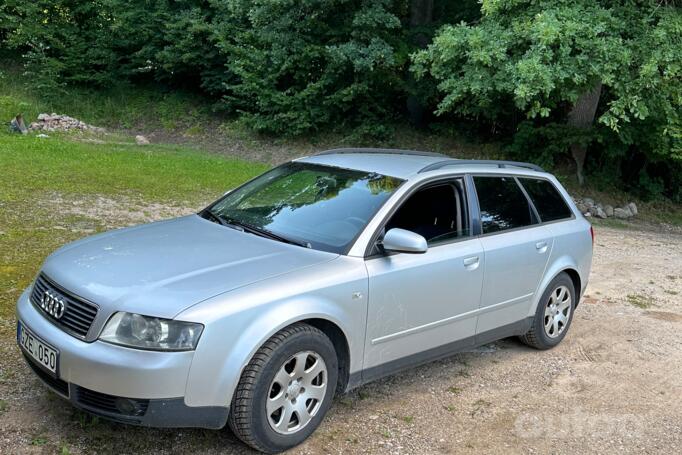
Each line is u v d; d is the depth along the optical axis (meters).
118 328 3.03
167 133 22.31
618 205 17.36
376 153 5.12
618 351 5.71
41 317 3.36
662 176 18.88
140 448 3.30
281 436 3.37
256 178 4.97
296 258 3.68
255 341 3.17
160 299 3.09
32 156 13.42
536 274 5.13
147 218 8.88
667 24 12.35
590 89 13.26
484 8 12.98
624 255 10.62
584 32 11.89
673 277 9.09
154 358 2.96
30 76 23.06
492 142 20.86
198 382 3.04
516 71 11.98
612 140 17.05
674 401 4.72
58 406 3.60
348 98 20.03
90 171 12.45
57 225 7.79
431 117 22.30
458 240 4.43
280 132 21.67
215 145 21.30
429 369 4.89
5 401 3.59
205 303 3.10
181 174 13.52
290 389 3.39
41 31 22.22
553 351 5.56
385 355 3.97
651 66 11.77
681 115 15.05
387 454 3.54
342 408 4.05
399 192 4.17
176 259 3.54
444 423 4.01
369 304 3.75
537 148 18.61
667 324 6.68
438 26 20.80
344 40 20.39
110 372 2.96
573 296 5.71
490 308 4.70
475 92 13.29
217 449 3.38
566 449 3.85
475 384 4.68
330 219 4.10
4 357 4.12
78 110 22.59
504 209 4.96
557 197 5.70
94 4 23.25
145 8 23.73
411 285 3.99
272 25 20.33
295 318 3.33
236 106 23.11
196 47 22.84
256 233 4.11
